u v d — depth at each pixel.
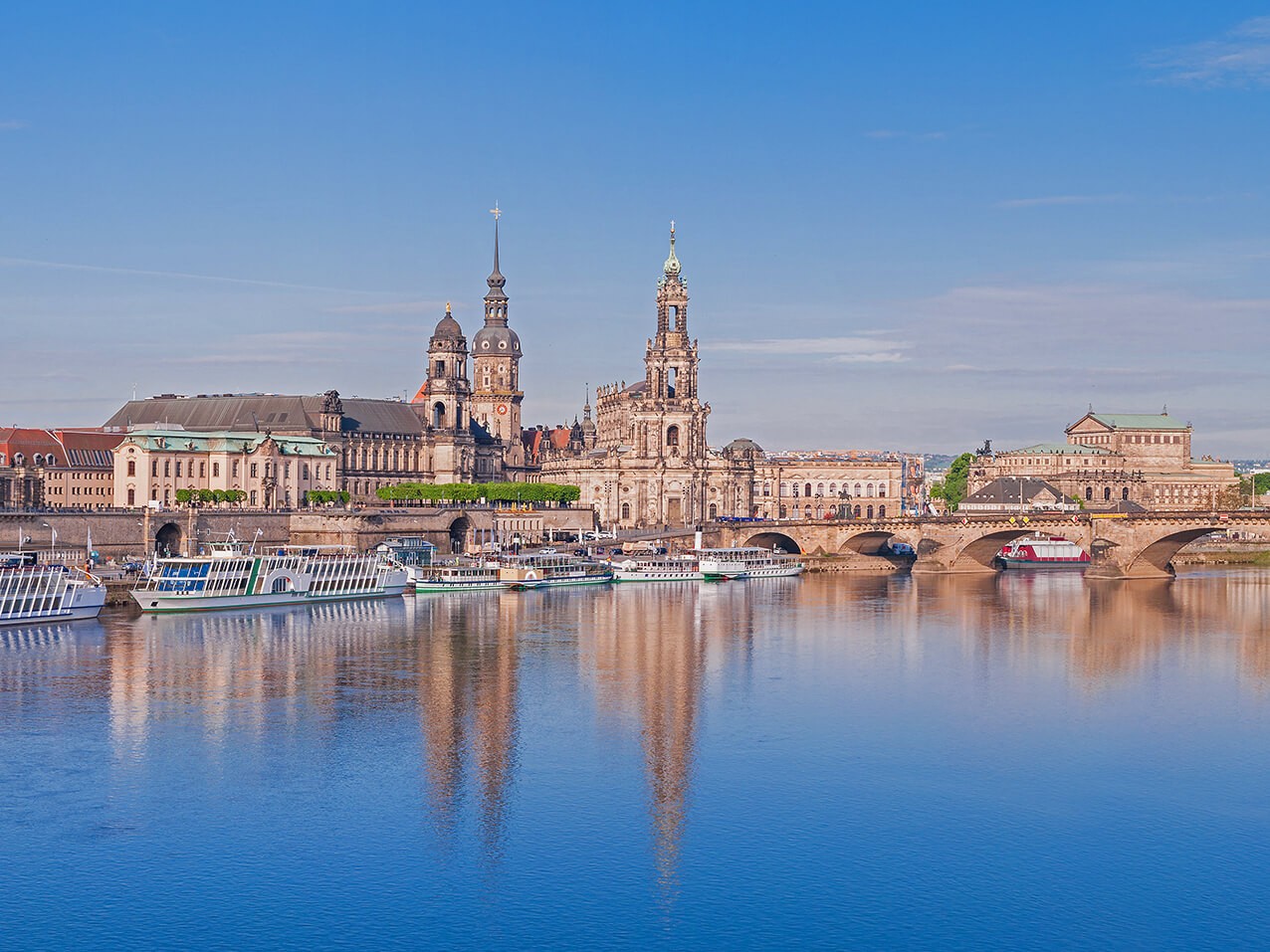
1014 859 113.06
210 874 108.75
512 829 118.81
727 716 156.62
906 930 101.00
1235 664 191.62
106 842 114.75
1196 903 105.31
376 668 182.50
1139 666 190.12
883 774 134.38
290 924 101.00
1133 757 140.88
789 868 111.06
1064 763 138.50
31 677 172.62
